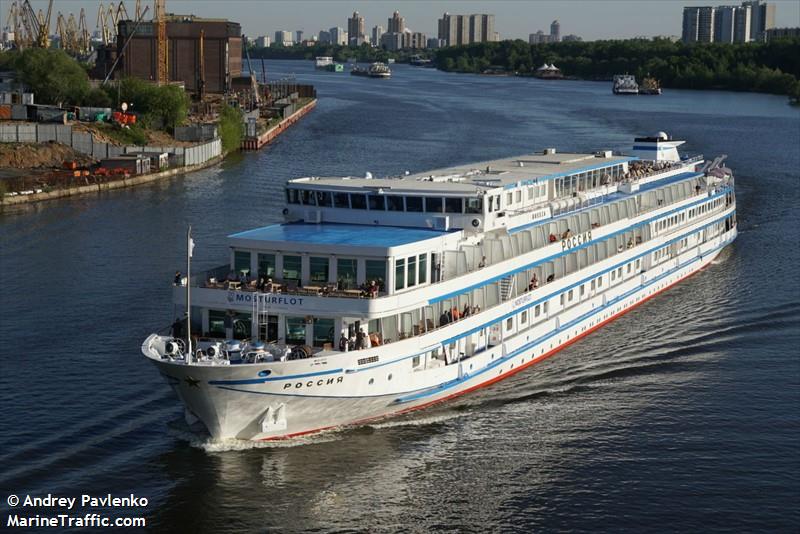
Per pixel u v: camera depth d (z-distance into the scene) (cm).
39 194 15300
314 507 5569
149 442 6172
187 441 6181
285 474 5872
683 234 10375
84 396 6838
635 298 9369
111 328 8319
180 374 5772
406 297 6225
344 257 6281
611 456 6175
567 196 8588
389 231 6844
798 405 6931
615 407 6925
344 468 5972
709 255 11025
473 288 6850
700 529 5347
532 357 7694
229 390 5791
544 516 5497
